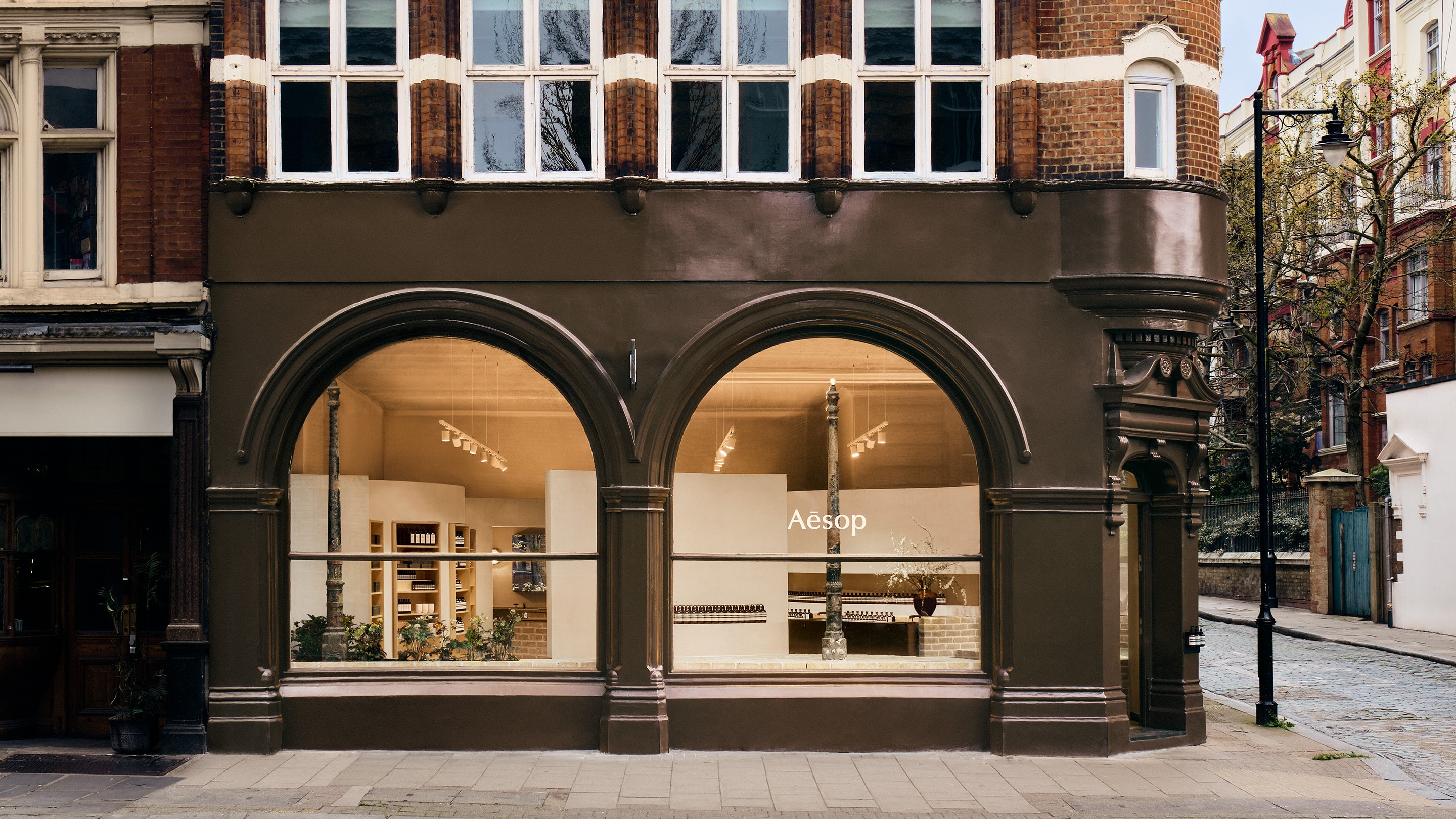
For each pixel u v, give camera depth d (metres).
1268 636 14.32
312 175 12.45
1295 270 34.00
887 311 12.30
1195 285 12.38
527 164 12.52
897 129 12.68
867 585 12.68
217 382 12.16
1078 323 12.40
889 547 12.70
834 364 12.71
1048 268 12.41
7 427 12.20
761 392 12.70
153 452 13.24
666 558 12.38
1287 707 16.05
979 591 12.59
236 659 12.02
